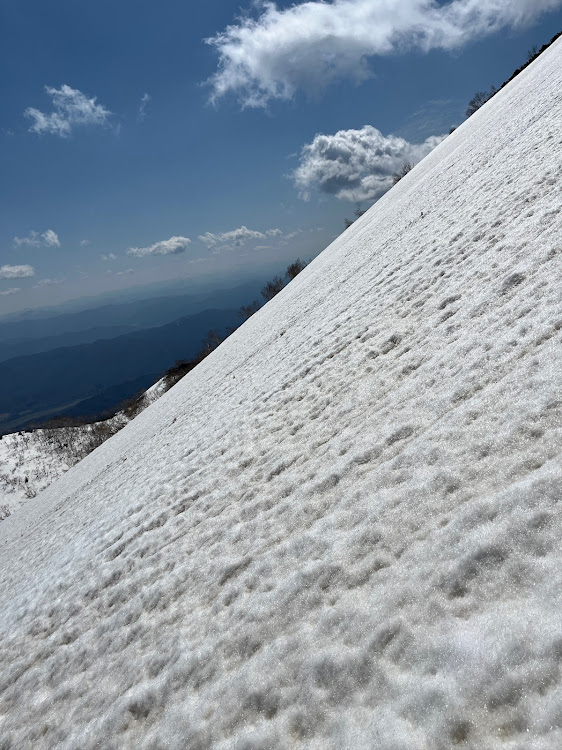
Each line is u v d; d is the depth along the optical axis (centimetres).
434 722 227
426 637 266
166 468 1070
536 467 317
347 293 1450
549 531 269
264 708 308
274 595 394
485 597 263
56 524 1574
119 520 915
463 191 1453
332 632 319
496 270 682
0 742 492
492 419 391
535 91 2264
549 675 211
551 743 192
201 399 1794
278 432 759
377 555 353
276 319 2397
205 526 623
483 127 2809
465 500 336
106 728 398
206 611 445
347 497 450
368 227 3297
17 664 623
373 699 261
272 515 527
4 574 1378
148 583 587
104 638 543
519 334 480
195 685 371
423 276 946
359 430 564
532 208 791
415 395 536
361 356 796
